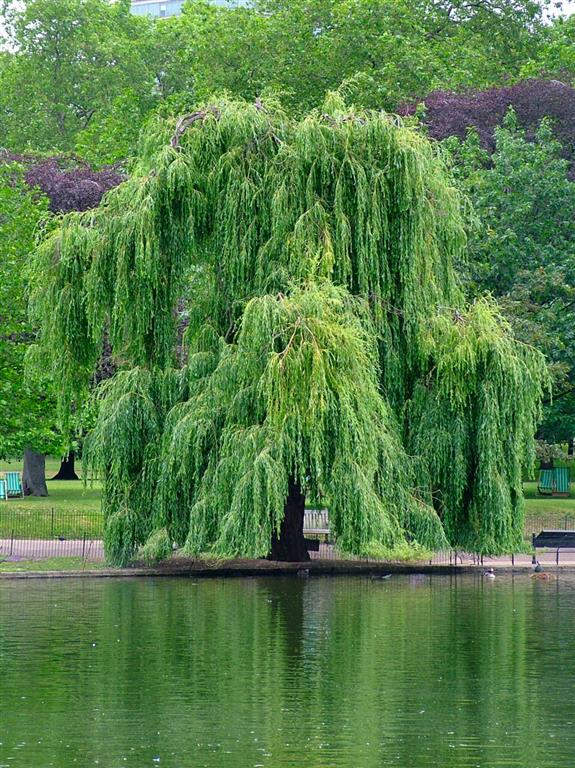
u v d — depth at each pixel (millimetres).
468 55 90688
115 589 45281
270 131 46625
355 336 43156
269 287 44969
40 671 30656
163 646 33906
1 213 64812
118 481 47156
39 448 62125
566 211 71000
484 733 25094
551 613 39969
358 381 43031
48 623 37594
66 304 46656
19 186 69875
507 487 46938
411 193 45281
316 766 22766
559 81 81000
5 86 105562
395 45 85688
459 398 46062
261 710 26922
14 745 24141
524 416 46938
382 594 44500
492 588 46594
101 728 25406
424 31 92875
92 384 60094
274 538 51688
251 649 33531
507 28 98438
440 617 39094
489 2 99188
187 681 29625
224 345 45031
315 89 85125
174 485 45875
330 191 45594
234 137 46406
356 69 85375
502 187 71125
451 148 72312
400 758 23297
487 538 47031
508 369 46250
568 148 78125
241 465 43250
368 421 43344
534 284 67625
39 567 49406
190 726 25594
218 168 45969
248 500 43000
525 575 50938
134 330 46125
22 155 81688
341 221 44781
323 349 42344
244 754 23578
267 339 42469
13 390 61125
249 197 45500
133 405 46719
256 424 44156
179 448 45062
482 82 90312
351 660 32125
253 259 45781
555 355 66938
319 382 41781
